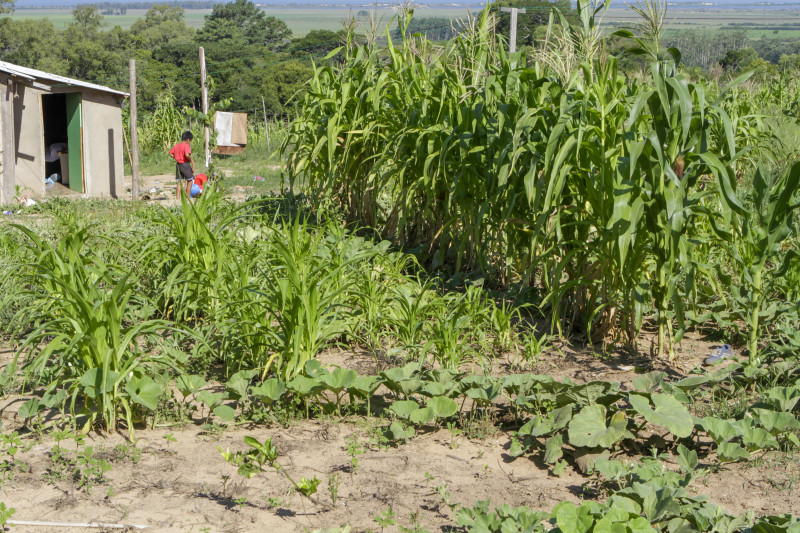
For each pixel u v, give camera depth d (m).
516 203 6.20
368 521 3.28
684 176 4.82
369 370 5.14
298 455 3.92
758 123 11.52
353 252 6.97
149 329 4.36
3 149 12.81
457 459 3.92
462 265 7.60
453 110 7.30
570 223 5.43
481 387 4.34
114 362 4.10
